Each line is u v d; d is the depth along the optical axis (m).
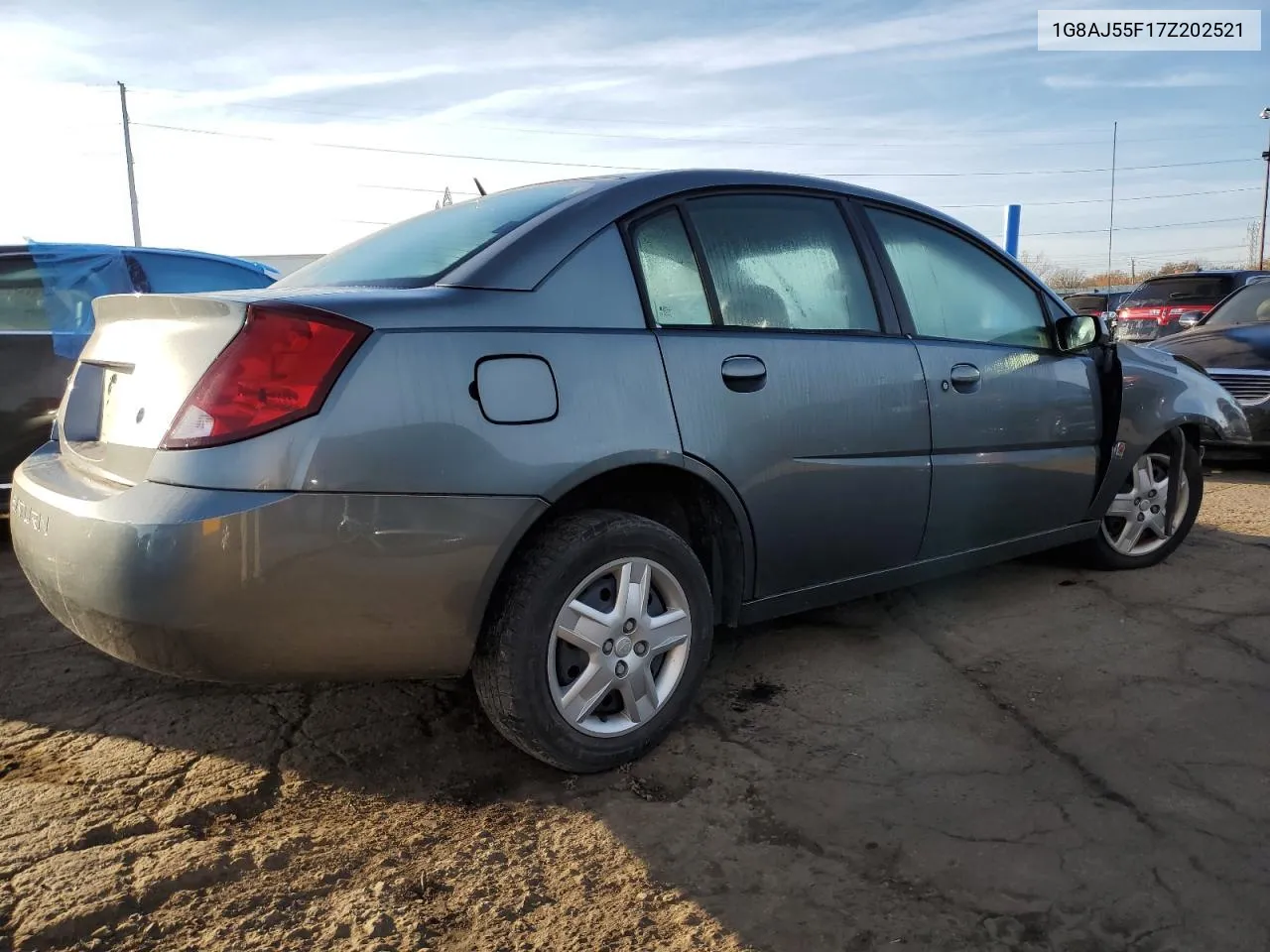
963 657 3.38
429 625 2.24
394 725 2.83
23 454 4.72
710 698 3.04
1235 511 5.72
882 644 3.51
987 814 2.36
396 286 2.47
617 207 2.69
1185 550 4.75
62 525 2.19
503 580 2.38
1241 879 2.10
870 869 2.14
